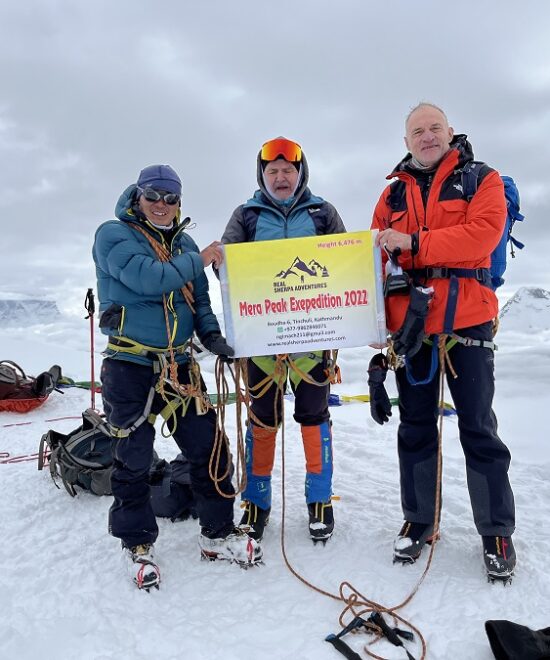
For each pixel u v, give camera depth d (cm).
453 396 244
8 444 460
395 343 233
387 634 192
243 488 254
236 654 186
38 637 195
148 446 239
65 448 319
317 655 184
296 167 268
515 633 176
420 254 229
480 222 224
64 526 288
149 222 237
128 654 187
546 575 226
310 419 274
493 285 256
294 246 248
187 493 296
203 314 255
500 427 486
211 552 249
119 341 235
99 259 236
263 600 218
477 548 253
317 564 245
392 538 265
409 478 254
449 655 183
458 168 239
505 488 233
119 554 254
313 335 251
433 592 220
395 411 545
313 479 272
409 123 246
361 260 247
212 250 245
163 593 225
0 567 246
